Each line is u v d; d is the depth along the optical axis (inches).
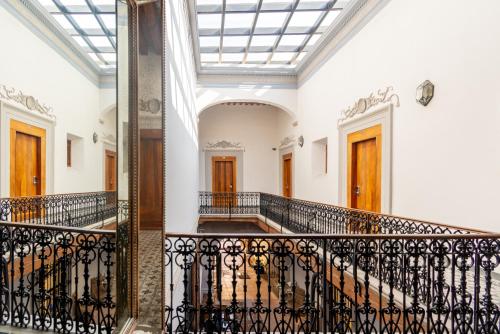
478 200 128.8
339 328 102.1
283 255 103.6
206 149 489.1
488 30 124.1
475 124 130.3
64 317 96.9
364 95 221.1
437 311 99.8
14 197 138.4
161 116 99.6
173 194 167.9
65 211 159.3
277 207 358.9
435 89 152.7
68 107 169.9
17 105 141.2
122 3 87.4
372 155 218.7
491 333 96.7
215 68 362.0
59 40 159.9
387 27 192.9
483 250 99.4
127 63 88.6
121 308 87.5
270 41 291.3
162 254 96.9
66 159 170.1
